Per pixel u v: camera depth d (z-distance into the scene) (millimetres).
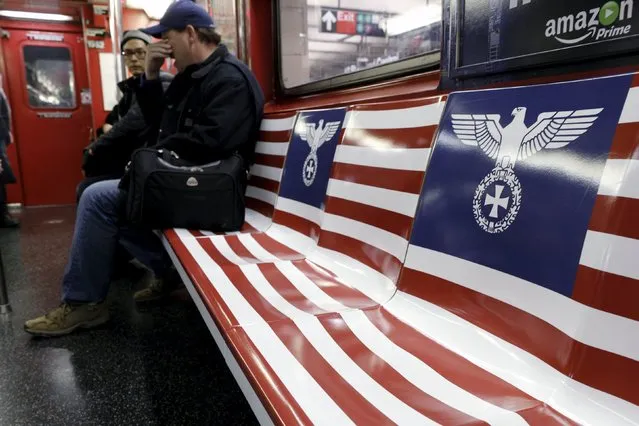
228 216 2121
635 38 937
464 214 1085
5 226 4840
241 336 1018
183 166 2102
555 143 909
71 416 1614
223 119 2211
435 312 1095
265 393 801
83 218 2172
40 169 6277
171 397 1729
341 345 1001
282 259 1683
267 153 2395
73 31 6117
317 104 2504
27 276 3193
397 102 1467
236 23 3164
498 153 1034
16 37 5910
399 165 1369
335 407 769
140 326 2359
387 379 875
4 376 1873
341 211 1595
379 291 1313
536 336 867
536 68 1173
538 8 1135
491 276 984
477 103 1138
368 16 2078
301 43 2734
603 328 757
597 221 800
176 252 1743
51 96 6191
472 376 895
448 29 1430
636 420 690
